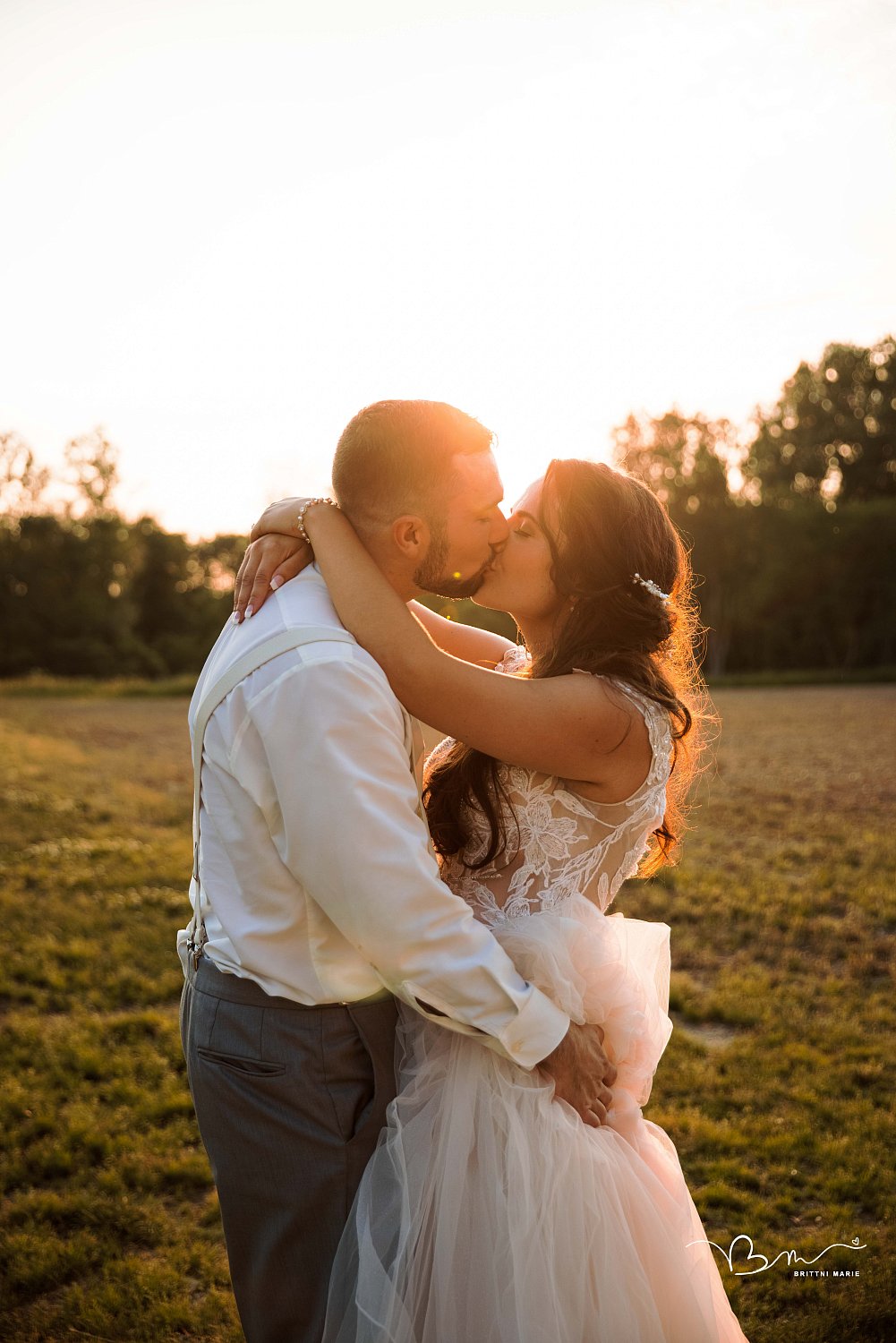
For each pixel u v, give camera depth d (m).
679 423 51.06
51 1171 3.42
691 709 2.19
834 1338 2.65
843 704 26.11
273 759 1.65
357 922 1.62
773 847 8.18
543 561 2.00
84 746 16.50
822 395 56.94
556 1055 1.82
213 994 1.83
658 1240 1.81
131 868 7.36
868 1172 3.38
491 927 1.92
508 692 1.79
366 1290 1.67
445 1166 1.76
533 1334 1.65
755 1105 3.87
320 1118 1.76
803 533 46.78
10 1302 2.80
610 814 1.95
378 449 1.81
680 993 4.89
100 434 52.12
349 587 1.77
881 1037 4.45
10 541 51.28
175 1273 2.89
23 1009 4.78
